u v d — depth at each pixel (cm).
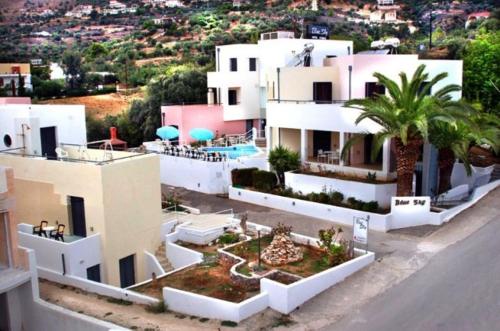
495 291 1792
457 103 2583
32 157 2509
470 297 1772
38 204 2469
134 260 2433
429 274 1977
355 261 2055
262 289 1836
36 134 2638
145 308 1902
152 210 2498
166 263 2428
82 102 7088
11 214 1914
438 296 1803
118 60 9138
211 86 4819
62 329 1848
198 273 2106
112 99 7338
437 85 3262
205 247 2436
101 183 2236
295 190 3092
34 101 6906
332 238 2294
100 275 2300
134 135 5609
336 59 3488
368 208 2656
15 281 1856
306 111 3166
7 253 1945
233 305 1725
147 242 2480
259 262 2077
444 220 2550
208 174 3491
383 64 3177
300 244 2316
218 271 2108
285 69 3509
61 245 2184
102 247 2280
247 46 4903
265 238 2427
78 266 2202
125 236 2364
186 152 3797
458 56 5347
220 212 2998
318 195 2895
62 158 2473
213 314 1772
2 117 2741
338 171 3078
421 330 1606
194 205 3216
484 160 3766
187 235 2522
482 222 2475
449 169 2939
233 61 4994
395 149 2727
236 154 3856
